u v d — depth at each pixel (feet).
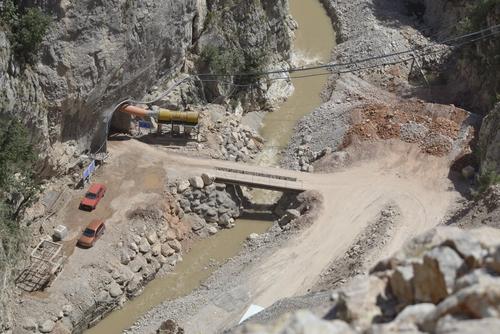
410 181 215.72
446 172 218.18
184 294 190.70
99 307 179.73
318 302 128.47
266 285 180.45
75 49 193.67
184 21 233.76
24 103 180.65
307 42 298.35
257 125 255.70
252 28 256.11
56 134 198.49
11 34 178.81
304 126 251.39
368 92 264.93
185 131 231.30
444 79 274.16
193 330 168.25
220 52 247.70
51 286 176.65
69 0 187.73
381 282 73.31
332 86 271.28
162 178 213.46
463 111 238.07
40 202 195.21
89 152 215.72
